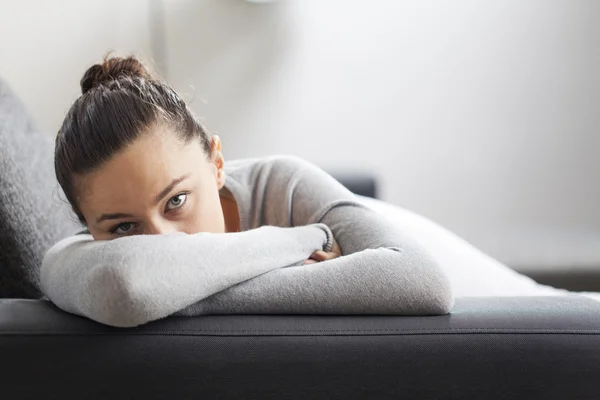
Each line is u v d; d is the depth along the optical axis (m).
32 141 0.93
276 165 0.92
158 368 0.56
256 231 0.68
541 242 1.95
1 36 1.68
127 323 0.55
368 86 1.86
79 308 0.56
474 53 1.87
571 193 1.95
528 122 1.91
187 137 0.71
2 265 0.76
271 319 0.59
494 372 0.58
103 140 0.65
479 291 1.07
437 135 1.90
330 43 1.83
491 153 1.92
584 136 1.93
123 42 1.73
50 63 1.71
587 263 1.95
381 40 1.85
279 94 1.83
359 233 0.75
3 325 0.56
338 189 0.85
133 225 0.69
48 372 0.55
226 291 0.61
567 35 1.88
